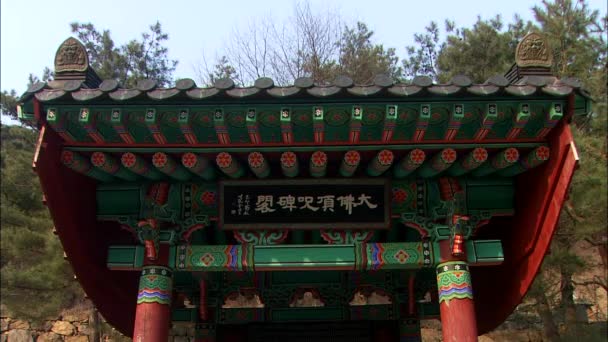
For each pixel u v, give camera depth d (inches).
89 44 861.8
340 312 408.2
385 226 292.2
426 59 916.6
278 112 241.8
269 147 261.1
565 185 251.4
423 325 840.9
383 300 794.8
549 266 631.2
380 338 403.2
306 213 293.1
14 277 629.3
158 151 261.7
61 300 688.4
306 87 229.9
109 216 298.2
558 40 723.4
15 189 744.3
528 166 274.4
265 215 293.4
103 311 329.4
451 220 282.2
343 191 293.7
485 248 289.7
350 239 293.7
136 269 287.4
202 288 390.3
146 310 273.4
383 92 232.2
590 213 596.1
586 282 731.4
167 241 285.3
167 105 237.8
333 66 813.2
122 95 233.8
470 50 773.9
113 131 255.6
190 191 297.9
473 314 272.2
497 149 265.9
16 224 722.2
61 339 852.0
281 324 405.7
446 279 279.0
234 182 292.7
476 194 301.0
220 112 238.2
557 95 235.8
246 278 412.5
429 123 253.3
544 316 706.8
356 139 254.4
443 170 277.9
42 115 240.8
